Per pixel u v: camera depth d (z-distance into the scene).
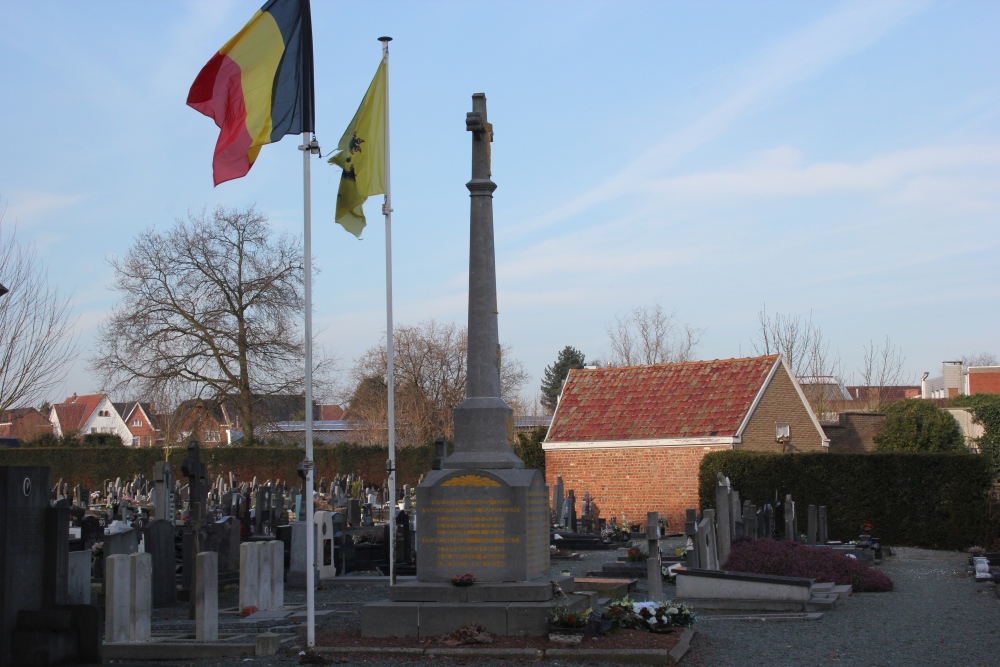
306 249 11.32
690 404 35.50
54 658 10.20
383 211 13.70
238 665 10.52
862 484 30.00
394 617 11.10
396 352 67.75
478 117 12.09
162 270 49.56
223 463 53.03
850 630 13.05
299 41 11.73
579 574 20.98
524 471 11.80
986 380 70.56
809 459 30.58
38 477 10.66
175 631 13.06
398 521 21.16
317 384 51.97
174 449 53.19
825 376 59.91
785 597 14.94
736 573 15.23
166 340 49.16
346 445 54.94
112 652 11.07
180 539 21.98
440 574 11.39
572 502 32.25
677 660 10.35
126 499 43.91
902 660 10.72
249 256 50.66
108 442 61.41
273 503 32.88
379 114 13.73
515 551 11.34
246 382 50.66
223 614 15.25
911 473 29.55
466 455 11.76
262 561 15.26
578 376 39.91
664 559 20.66
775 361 35.47
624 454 35.06
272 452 53.34
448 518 11.44
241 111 11.75
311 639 10.79
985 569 20.48
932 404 38.12
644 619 11.61
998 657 10.91
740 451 31.59
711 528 17.28
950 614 14.72
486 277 12.06
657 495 34.12
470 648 10.50
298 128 11.66
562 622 10.65
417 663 10.19
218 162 11.77
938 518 29.11
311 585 10.88
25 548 10.44
